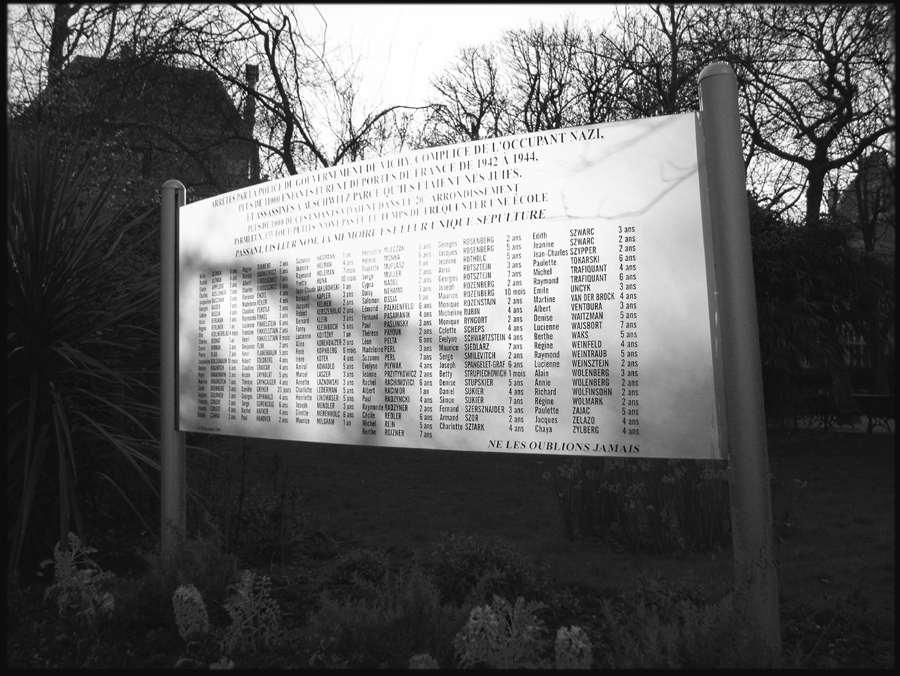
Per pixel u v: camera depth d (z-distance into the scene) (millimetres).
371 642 2643
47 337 4016
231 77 11672
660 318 2674
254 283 3840
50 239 4082
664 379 2652
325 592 2947
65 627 2963
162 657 2652
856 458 8711
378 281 3352
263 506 4836
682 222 2658
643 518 4367
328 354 3504
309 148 13164
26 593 3453
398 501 6414
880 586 3545
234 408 3883
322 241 3576
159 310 4750
